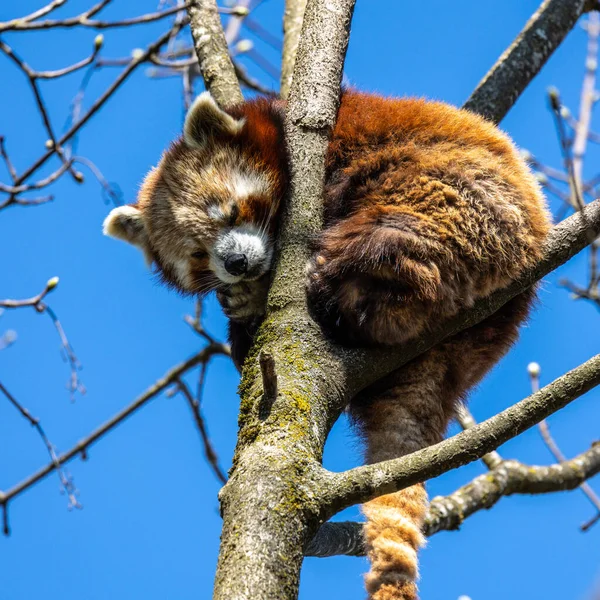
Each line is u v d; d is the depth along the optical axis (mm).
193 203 9391
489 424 5293
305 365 6184
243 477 5340
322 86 7453
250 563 4895
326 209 8336
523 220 7613
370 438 8180
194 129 9555
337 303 7262
